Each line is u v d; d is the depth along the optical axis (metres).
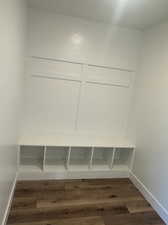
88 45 2.88
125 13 2.37
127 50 3.03
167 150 2.27
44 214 2.14
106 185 2.85
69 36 2.78
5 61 1.33
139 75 3.03
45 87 2.86
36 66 2.77
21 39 2.05
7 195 1.90
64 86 2.92
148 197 2.56
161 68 2.48
